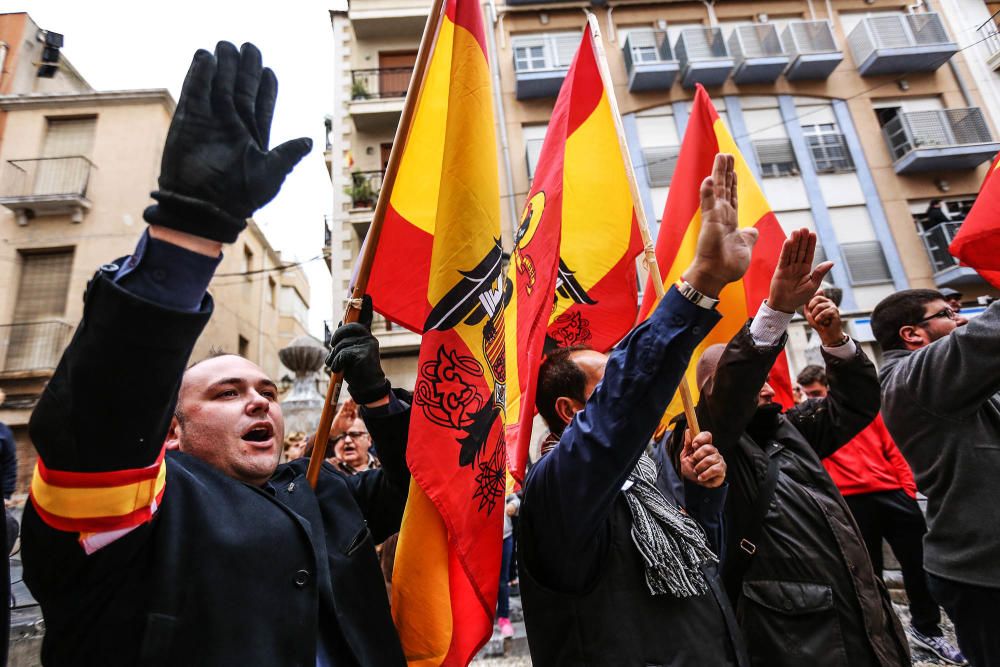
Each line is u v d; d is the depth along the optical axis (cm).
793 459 239
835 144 1575
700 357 285
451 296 186
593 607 156
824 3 1673
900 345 274
